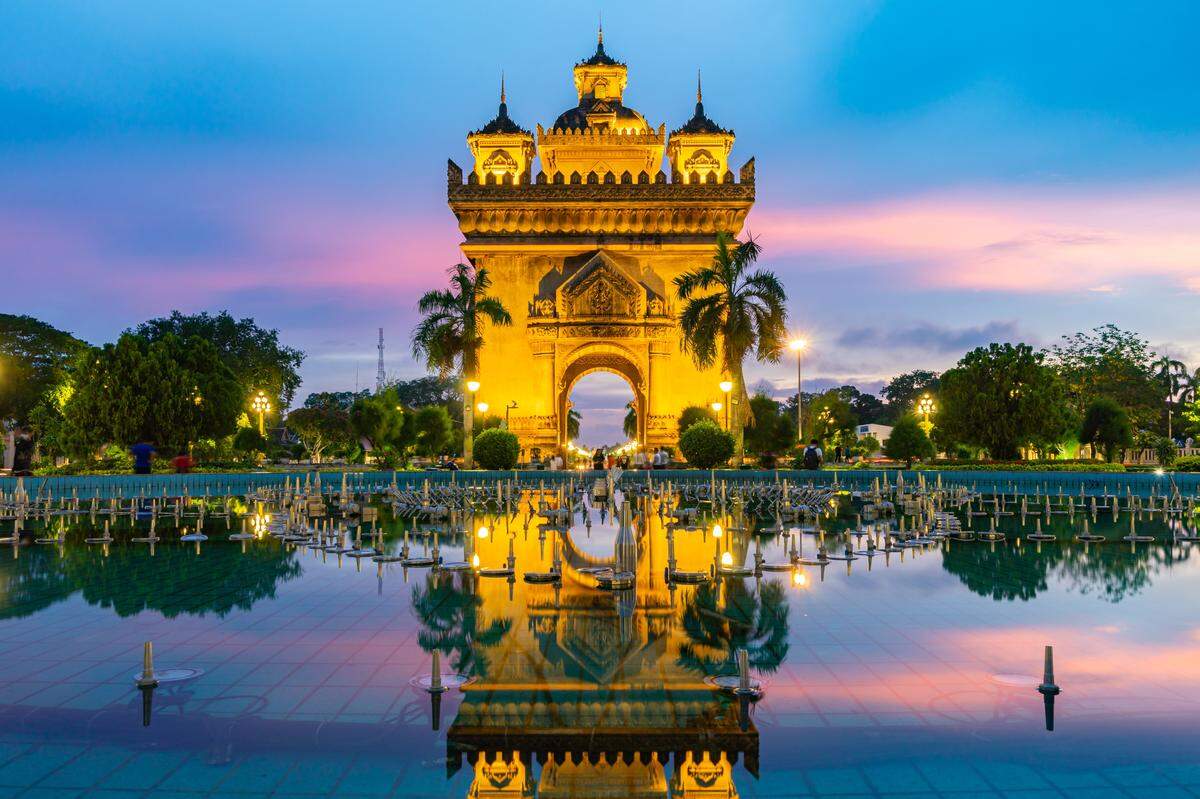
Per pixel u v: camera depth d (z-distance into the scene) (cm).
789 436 5369
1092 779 604
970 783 599
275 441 8850
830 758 639
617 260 4984
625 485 3512
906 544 1800
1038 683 809
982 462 4325
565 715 729
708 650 927
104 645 962
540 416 4809
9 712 735
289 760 635
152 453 3828
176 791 586
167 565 1564
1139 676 832
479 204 4884
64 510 2719
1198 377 7888
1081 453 6788
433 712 736
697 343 4059
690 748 661
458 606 1170
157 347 4288
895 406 13450
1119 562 1572
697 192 4875
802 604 1179
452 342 4319
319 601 1210
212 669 860
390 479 3728
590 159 5581
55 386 5750
